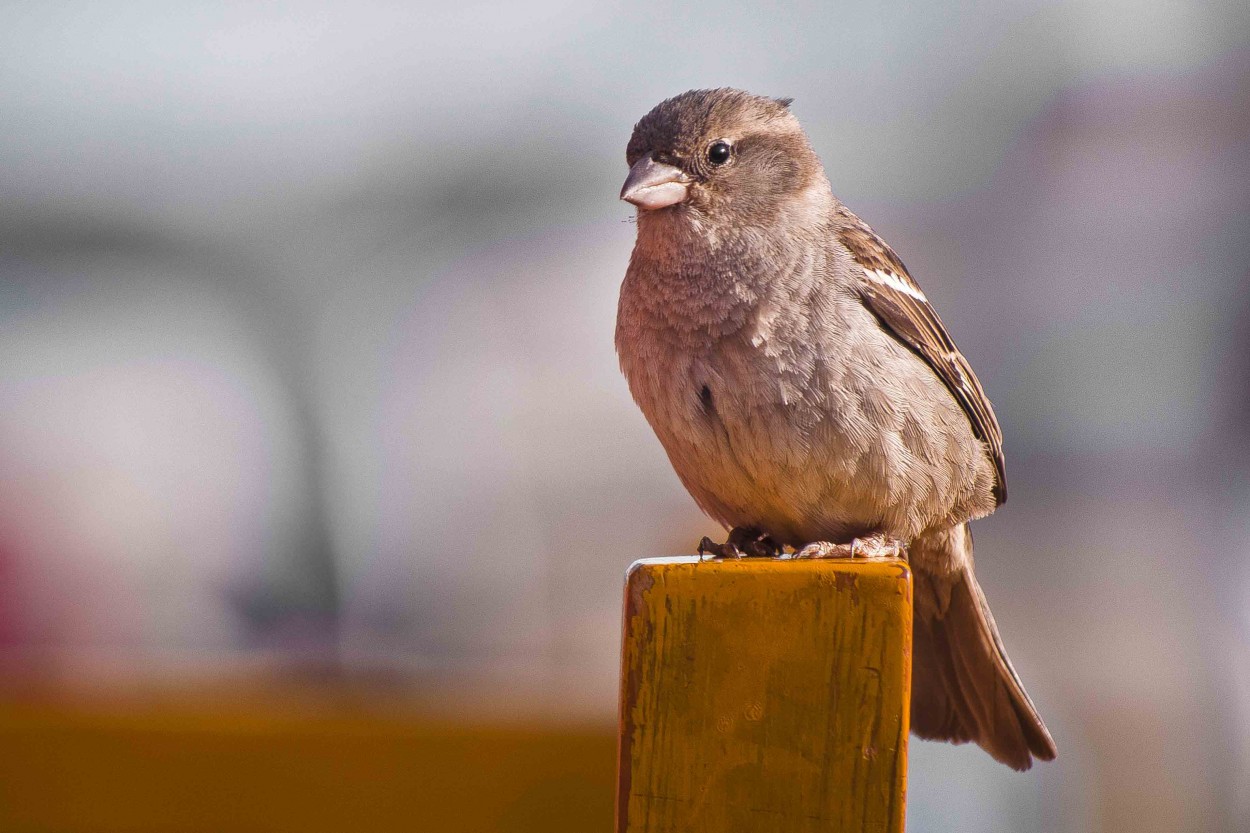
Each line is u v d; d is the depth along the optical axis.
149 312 15.98
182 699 7.41
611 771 6.66
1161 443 15.34
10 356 15.24
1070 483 15.49
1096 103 17.03
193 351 15.48
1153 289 16.06
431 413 14.47
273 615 13.41
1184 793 10.87
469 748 6.71
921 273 16.70
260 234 16.53
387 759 6.71
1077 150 16.94
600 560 13.25
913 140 17.45
